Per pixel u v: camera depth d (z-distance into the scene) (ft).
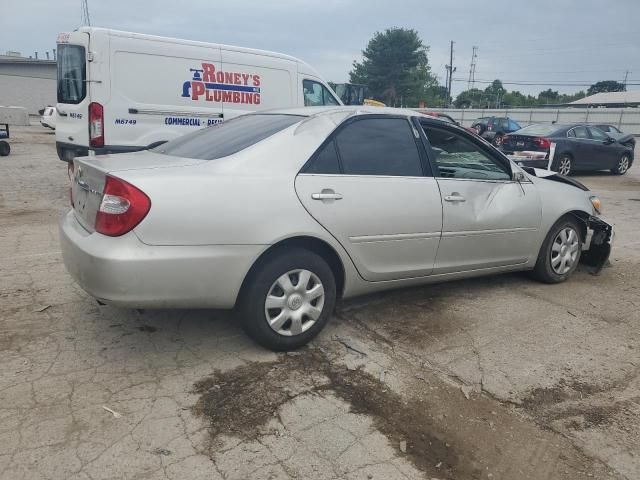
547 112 153.48
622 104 201.46
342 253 11.55
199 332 12.11
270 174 10.69
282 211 10.56
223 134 12.55
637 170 55.21
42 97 136.56
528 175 15.72
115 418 8.85
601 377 10.88
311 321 11.46
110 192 9.57
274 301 10.89
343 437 8.66
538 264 16.06
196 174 10.06
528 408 9.73
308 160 11.25
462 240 13.67
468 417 9.37
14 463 7.73
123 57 25.81
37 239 19.49
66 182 34.14
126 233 9.41
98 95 25.49
